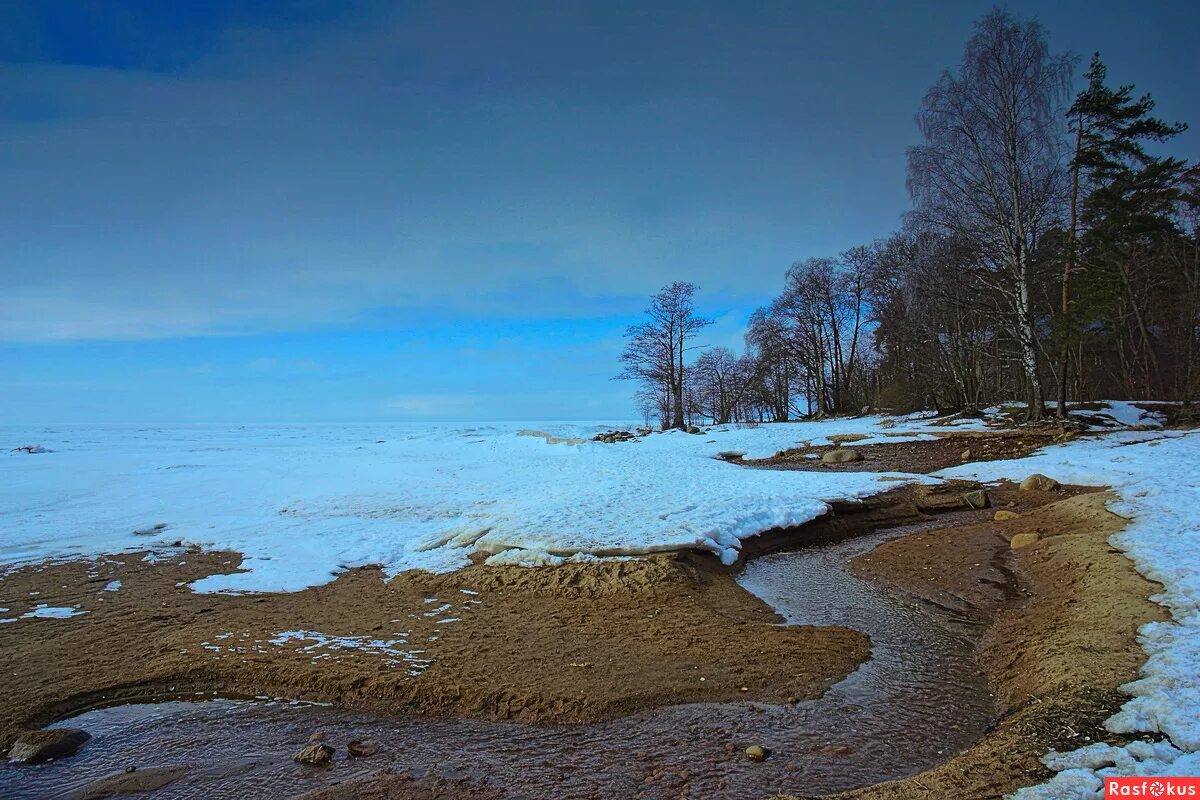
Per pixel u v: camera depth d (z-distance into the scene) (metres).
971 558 10.64
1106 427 22.67
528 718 5.73
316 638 7.82
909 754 4.89
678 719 5.61
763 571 10.98
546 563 10.65
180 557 12.58
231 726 5.77
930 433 25.25
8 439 69.75
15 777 4.98
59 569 11.70
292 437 75.06
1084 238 24.25
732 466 22.52
